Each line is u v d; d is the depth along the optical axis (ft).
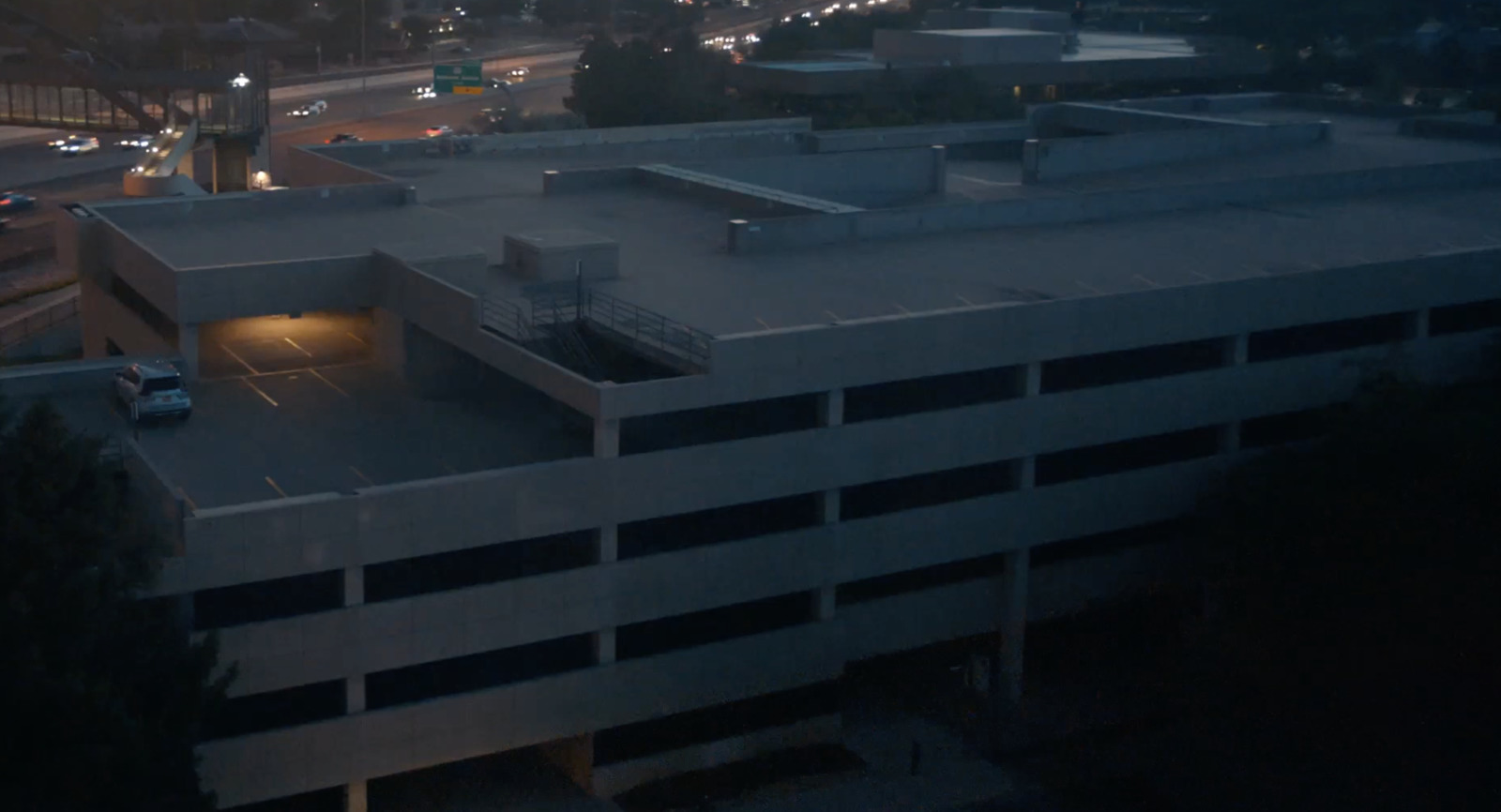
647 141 357.82
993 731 189.06
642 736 172.65
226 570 145.69
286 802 157.07
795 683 179.01
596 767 170.19
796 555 174.40
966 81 492.95
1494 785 164.25
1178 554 205.77
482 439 183.21
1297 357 207.00
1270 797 170.30
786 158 301.63
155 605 143.23
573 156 353.10
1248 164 335.26
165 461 173.99
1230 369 200.85
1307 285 203.31
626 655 168.76
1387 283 210.38
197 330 205.67
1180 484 201.36
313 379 206.28
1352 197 277.64
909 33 545.03
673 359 169.68
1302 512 181.27
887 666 202.08
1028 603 195.52
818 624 178.91
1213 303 196.24
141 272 218.18
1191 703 195.21
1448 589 169.48
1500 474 173.17
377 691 156.56
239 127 468.34
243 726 150.30
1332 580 177.68
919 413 179.63
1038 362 185.68
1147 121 366.22
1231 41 647.15
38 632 123.24
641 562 165.27
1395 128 389.39
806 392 169.99
